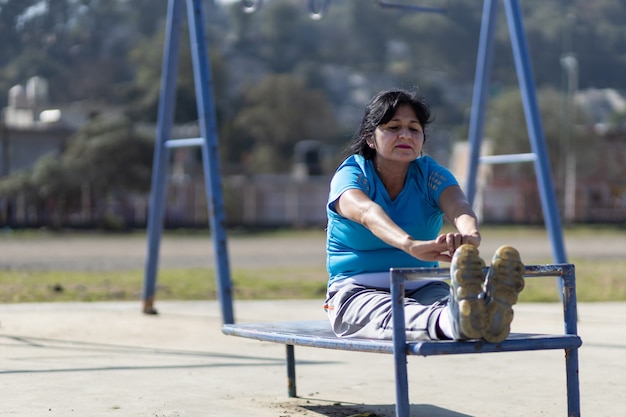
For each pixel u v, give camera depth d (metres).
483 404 5.67
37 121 71.69
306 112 124.81
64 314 10.68
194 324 9.91
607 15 198.50
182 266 22.94
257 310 11.50
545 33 184.00
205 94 10.22
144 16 171.50
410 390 6.16
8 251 30.89
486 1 11.73
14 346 7.91
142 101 109.00
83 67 155.88
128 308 11.55
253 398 5.79
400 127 4.68
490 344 4.12
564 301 4.43
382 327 4.46
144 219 61.50
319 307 11.92
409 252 4.16
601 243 40.78
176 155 69.62
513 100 70.38
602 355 7.78
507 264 3.88
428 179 4.76
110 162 55.28
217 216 9.84
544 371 6.91
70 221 56.53
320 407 5.52
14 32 158.00
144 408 5.35
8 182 54.44
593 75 185.00
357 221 4.52
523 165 69.19
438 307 4.29
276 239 46.75
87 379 6.32
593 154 70.81
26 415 5.05
